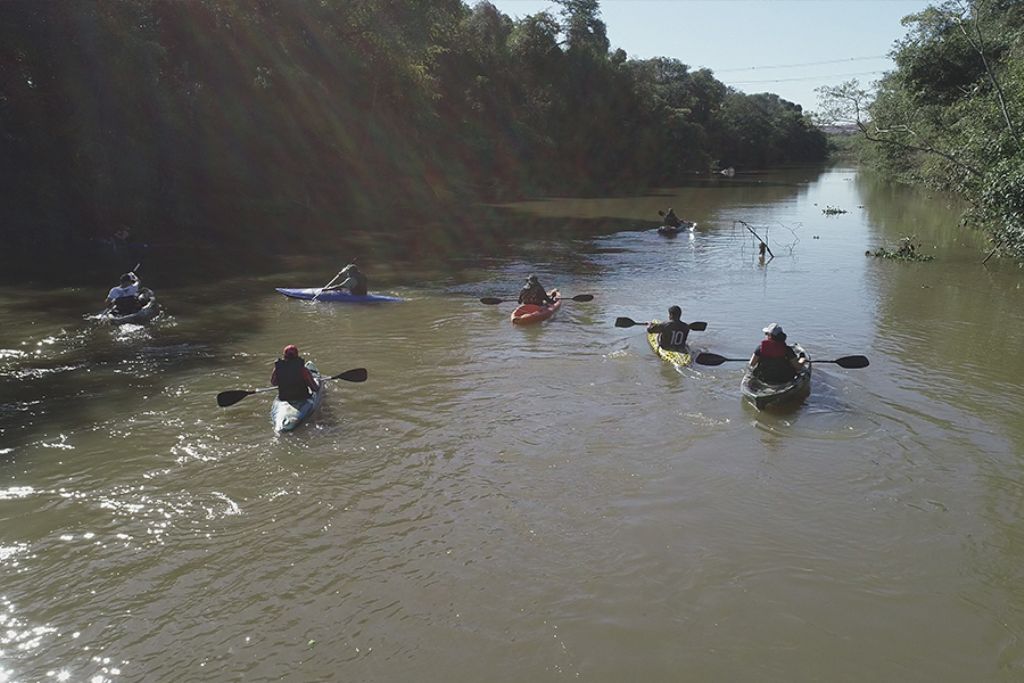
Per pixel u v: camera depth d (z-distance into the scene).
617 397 11.52
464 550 7.37
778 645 6.05
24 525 7.71
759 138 108.69
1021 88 21.25
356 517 7.97
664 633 6.19
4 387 11.70
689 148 83.06
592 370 12.82
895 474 8.99
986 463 9.27
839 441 9.91
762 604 6.57
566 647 6.02
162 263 23.31
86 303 17.39
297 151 34.72
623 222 36.72
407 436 10.03
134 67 26.08
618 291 19.64
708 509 8.17
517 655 5.92
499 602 6.59
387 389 11.83
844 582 6.90
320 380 11.41
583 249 27.44
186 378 12.21
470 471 9.03
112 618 6.34
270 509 8.11
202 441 9.79
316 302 18.00
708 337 14.98
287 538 7.55
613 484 8.72
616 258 25.28
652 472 9.02
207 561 7.15
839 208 43.28
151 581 6.84
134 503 8.19
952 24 32.28
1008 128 20.86
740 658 5.90
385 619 6.35
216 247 26.78
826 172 93.06
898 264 23.39
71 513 7.96
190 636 6.13
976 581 6.93
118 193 27.08
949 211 40.81
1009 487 8.67
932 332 15.17
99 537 7.53
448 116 51.12
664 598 6.64
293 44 34.22
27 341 14.21
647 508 8.19
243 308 17.28
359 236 30.47
